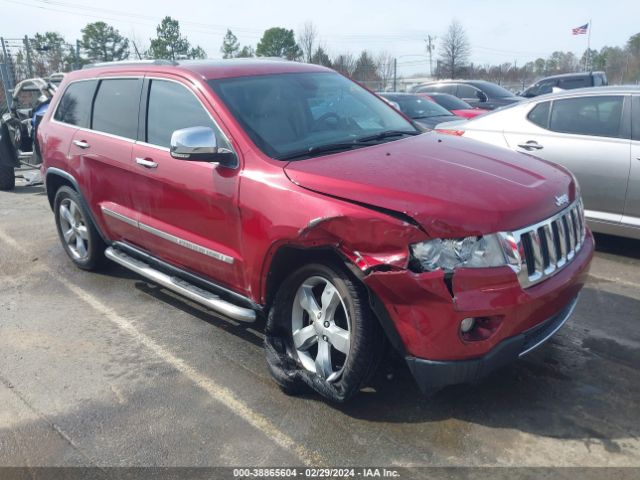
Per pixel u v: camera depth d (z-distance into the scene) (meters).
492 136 6.55
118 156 4.52
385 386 3.52
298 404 3.41
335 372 3.25
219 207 3.64
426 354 2.86
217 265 3.80
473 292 2.78
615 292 4.93
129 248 4.81
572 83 17.78
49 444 3.14
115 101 4.73
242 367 3.85
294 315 3.43
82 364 3.96
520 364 3.75
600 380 3.56
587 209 5.93
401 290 2.80
